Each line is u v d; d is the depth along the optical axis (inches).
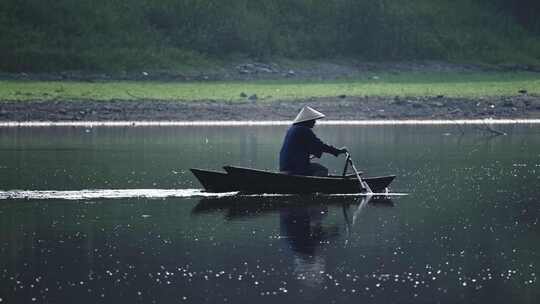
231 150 3474.4
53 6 7288.4
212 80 6476.4
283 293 1499.8
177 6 7628.0
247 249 1803.6
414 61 7706.7
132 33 7313.0
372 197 2423.7
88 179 2699.3
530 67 7824.8
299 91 5610.2
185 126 4562.0
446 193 2471.7
